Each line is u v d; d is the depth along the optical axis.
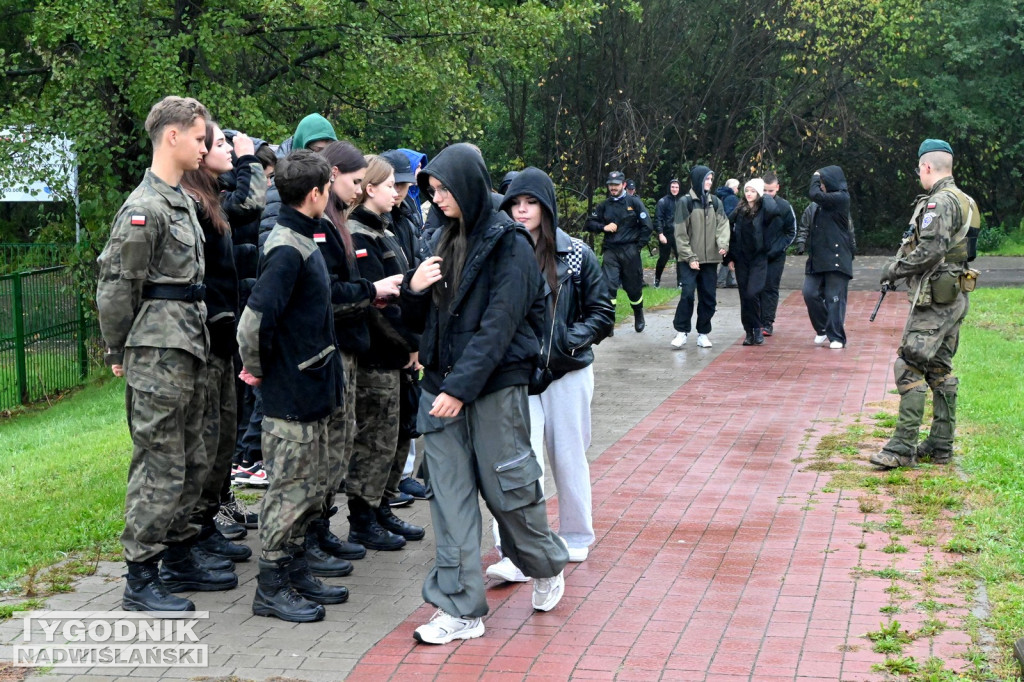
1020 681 4.00
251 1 14.78
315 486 4.78
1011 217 33.25
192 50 15.68
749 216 12.77
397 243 5.76
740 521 6.10
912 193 33.94
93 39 13.64
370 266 5.48
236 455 7.20
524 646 4.44
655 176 27.67
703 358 12.17
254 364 4.64
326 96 18.48
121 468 7.53
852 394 9.87
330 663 4.29
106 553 5.66
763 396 9.88
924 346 6.91
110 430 9.49
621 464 7.48
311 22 15.27
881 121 32.47
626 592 5.04
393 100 16.41
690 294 12.86
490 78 19.25
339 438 5.11
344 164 5.26
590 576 5.27
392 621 4.76
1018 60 31.17
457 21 16.39
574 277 5.19
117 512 6.39
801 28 27.58
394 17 16.61
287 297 4.59
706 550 5.62
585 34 23.11
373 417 5.63
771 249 13.38
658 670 4.18
